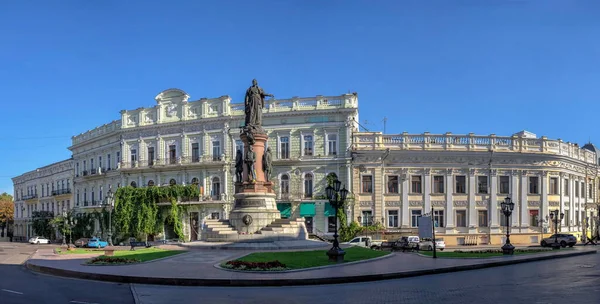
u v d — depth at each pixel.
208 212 61.69
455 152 57.31
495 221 57.78
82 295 17.36
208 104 63.12
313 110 58.50
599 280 20.80
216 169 61.91
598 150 78.88
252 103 37.69
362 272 22.55
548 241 51.72
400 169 57.44
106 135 72.25
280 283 20.12
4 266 29.89
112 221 66.50
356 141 58.03
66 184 87.19
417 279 22.06
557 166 60.62
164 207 63.31
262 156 37.28
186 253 30.30
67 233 76.12
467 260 29.47
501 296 16.66
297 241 34.69
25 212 106.62
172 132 65.00
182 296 17.20
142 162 66.50
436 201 57.38
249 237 34.09
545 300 15.64
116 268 24.27
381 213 56.97
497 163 58.44
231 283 19.95
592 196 70.31
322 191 58.03
